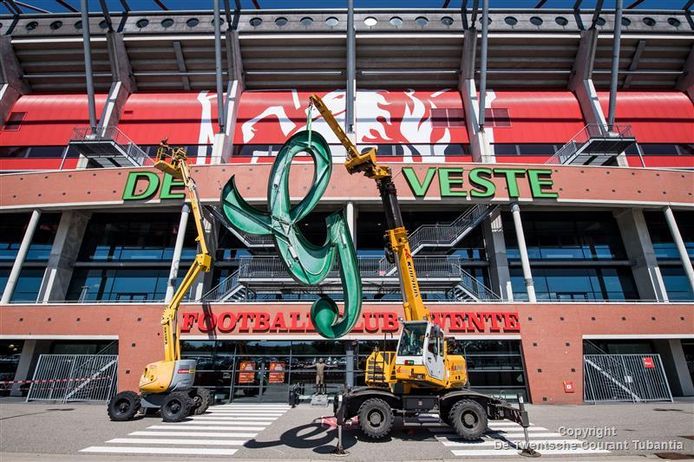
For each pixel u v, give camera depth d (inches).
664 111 1219.9
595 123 1152.2
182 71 1248.8
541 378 754.2
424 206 979.3
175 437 422.6
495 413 420.2
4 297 856.9
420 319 463.5
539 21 1220.5
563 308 800.9
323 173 394.6
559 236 1038.4
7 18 1246.3
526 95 1253.1
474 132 1143.6
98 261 1024.2
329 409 665.6
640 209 982.4
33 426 487.2
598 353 881.5
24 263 1018.1
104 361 789.9
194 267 644.1
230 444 388.8
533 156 1151.6
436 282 832.3
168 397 537.0
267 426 490.3
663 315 805.2
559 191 919.7
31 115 1222.9
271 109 1234.0
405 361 431.2
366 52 1234.6
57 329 808.9
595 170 943.7
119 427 482.0
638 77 1269.7
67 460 327.0
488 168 936.3
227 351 806.5
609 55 1237.1
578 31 1197.7
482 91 1101.1
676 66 1258.6
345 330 365.7
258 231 363.6
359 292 379.9
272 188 380.2
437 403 429.1
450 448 372.5
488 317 789.2
